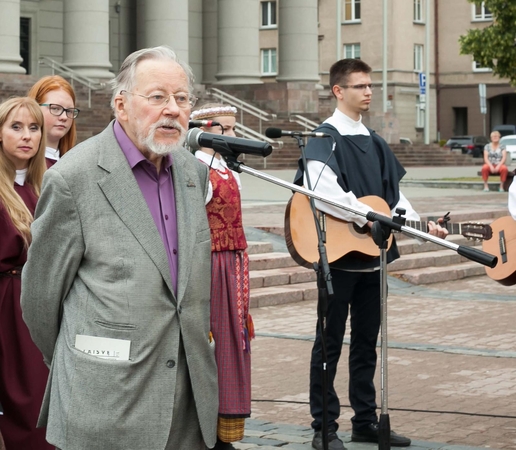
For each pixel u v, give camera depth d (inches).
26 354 197.6
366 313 237.5
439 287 514.3
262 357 336.8
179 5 1369.3
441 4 2320.4
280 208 699.4
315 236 231.5
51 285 147.0
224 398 212.2
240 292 216.1
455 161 1624.0
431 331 386.6
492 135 1018.7
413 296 484.1
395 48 2199.8
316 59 1510.8
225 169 219.6
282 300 449.7
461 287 515.5
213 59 1609.3
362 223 229.8
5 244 197.0
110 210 145.6
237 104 1421.0
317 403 232.4
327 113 1545.3
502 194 936.9
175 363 145.9
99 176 146.1
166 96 146.0
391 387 296.2
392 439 234.2
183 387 147.9
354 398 239.8
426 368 321.7
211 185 214.5
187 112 148.6
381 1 2196.1
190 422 149.9
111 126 151.5
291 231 231.5
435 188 1048.2
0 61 1206.9
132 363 142.7
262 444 235.3
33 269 147.3
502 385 299.1
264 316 418.0
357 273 233.0
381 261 189.5
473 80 2311.8
